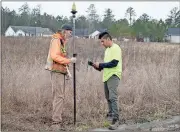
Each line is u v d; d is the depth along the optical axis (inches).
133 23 2057.1
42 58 452.8
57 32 237.0
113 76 244.2
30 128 228.4
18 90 281.4
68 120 250.5
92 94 294.4
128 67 414.0
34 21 1788.9
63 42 236.2
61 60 230.1
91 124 244.5
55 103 237.3
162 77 368.5
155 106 296.5
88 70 356.8
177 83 357.7
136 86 324.8
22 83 293.6
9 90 277.4
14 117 247.6
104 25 2023.9
